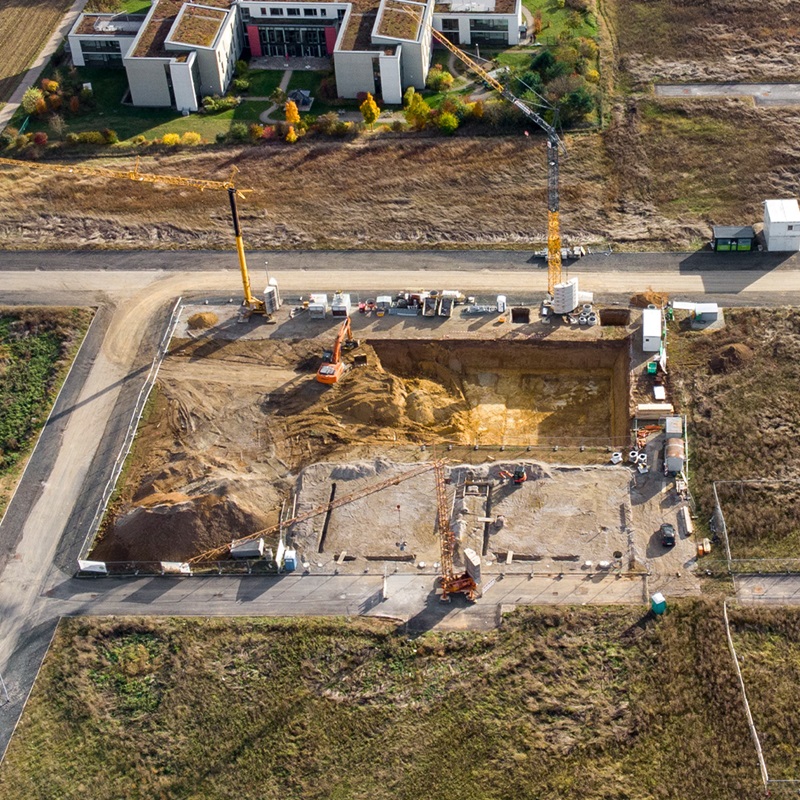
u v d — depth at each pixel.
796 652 82.19
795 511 91.06
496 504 93.62
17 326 114.38
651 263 117.44
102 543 93.19
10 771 78.38
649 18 158.88
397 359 110.44
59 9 168.12
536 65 146.38
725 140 134.75
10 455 101.38
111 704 81.94
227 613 87.06
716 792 74.62
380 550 90.94
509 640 83.75
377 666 82.88
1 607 88.56
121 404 105.69
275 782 76.94
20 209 130.00
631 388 102.94
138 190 131.75
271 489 96.56
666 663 81.44
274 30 152.50
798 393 101.25
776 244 116.94
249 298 113.50
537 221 124.69
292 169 134.00
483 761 76.94
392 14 146.75
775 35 153.88
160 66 142.25
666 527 89.31
